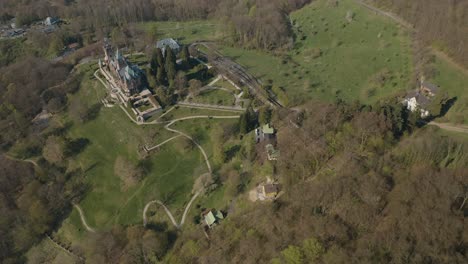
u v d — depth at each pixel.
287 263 124.50
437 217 119.12
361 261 115.38
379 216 128.38
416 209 123.44
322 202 137.25
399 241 117.38
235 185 164.88
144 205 178.38
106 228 175.38
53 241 178.12
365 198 132.62
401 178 136.12
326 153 155.75
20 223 182.25
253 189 161.25
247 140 185.38
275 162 164.12
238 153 181.38
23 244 177.25
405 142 150.38
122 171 191.88
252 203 156.25
